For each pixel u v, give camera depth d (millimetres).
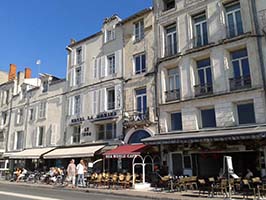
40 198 11758
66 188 17625
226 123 16797
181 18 20562
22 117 32938
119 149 20312
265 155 15031
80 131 25359
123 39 24281
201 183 14227
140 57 22797
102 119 23484
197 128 18016
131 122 21359
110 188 17203
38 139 29609
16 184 21438
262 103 15680
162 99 20219
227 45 17703
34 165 29141
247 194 12719
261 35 16656
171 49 21000
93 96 25188
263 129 14172
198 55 18984
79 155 22547
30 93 32531
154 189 16438
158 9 22219
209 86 18281
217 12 18688
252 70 16453
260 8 17078
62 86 28625
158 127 19938
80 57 27844
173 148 18672
